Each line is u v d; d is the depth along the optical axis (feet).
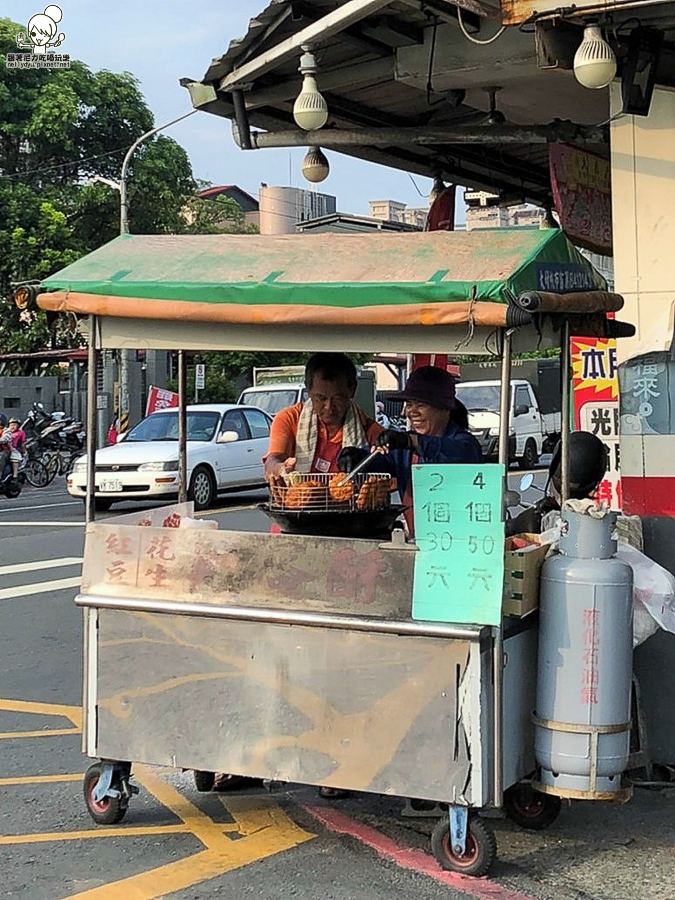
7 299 79.15
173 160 87.45
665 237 16.15
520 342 12.01
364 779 11.68
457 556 11.20
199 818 14.01
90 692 13.02
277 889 11.74
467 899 11.46
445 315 11.12
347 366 14.84
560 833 13.43
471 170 25.57
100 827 13.70
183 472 15.92
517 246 12.01
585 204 19.42
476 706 11.12
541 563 11.78
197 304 12.19
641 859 12.60
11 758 16.72
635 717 13.20
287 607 11.94
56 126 80.18
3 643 24.35
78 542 38.81
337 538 11.75
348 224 26.05
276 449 15.10
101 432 80.89
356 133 19.21
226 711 12.30
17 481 58.90
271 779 12.12
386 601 11.49
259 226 128.47
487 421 65.77
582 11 13.23
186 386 15.93
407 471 14.16
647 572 12.73
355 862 12.46
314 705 11.87
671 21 14.06
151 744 12.72
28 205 79.51
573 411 18.83
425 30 17.62
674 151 16.02
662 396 14.61
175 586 12.51
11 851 12.92
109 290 12.57
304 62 15.98
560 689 11.53
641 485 14.82
